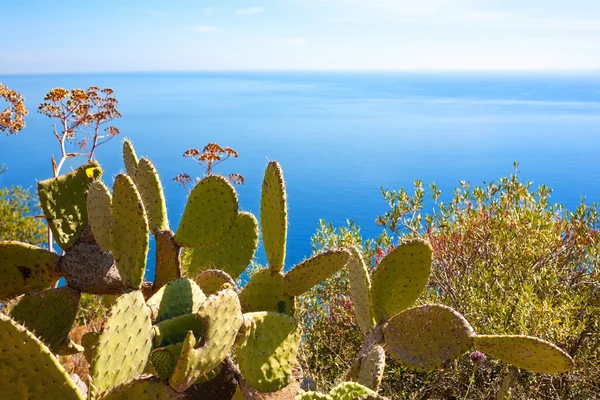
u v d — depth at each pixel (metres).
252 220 3.94
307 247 67.44
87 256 3.23
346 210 118.62
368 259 5.62
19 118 6.45
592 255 5.17
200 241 3.45
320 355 4.65
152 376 2.15
